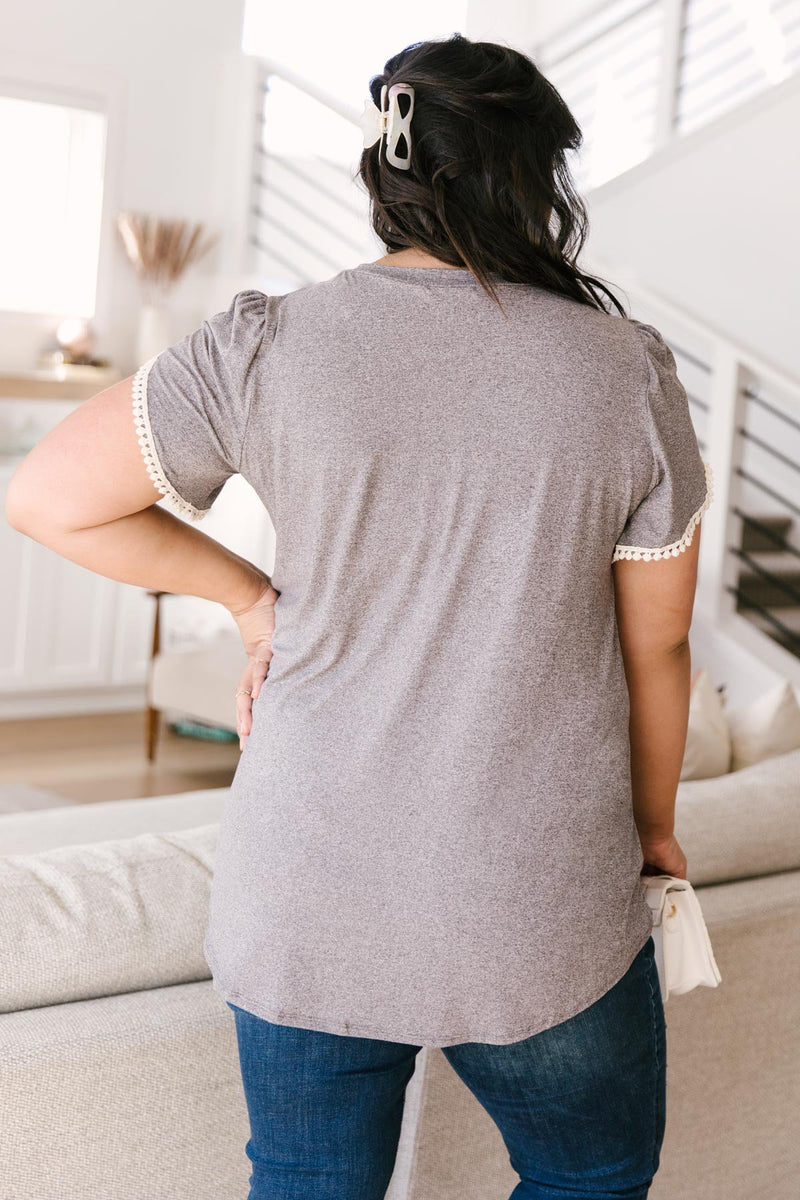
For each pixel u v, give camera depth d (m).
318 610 0.98
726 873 1.65
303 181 6.09
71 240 5.63
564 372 0.95
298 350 0.94
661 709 1.12
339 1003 0.97
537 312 0.96
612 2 6.02
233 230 5.81
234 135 5.76
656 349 1.01
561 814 0.97
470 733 0.94
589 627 0.99
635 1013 1.05
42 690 5.12
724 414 4.22
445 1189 1.37
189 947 1.24
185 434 0.96
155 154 5.62
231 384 0.95
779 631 4.85
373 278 0.97
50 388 5.29
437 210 0.97
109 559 1.05
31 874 1.25
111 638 5.20
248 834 0.99
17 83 5.23
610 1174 1.07
